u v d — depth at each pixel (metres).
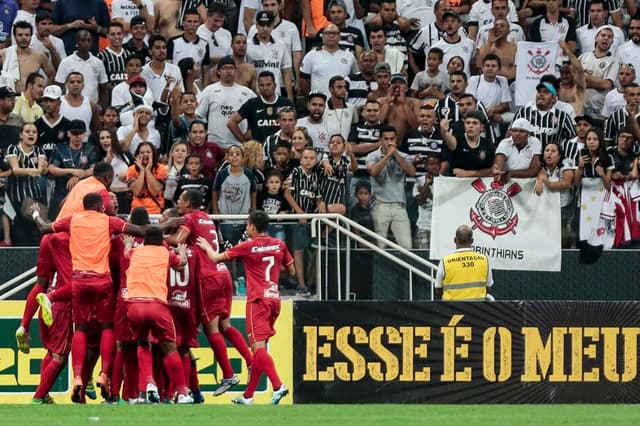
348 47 62.19
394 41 62.94
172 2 64.44
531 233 52.91
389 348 45.19
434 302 45.12
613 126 56.69
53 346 40.56
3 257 50.09
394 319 45.22
